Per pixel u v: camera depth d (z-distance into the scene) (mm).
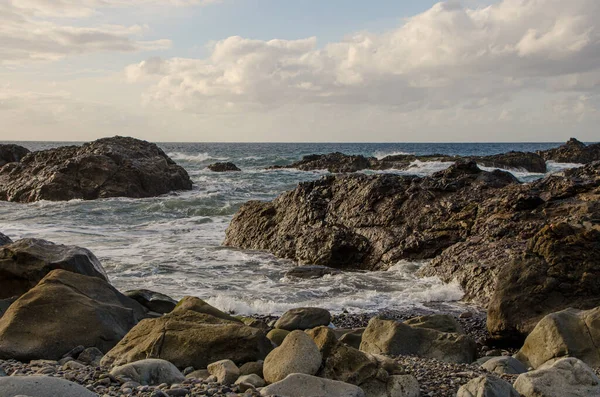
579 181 17078
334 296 14047
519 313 10664
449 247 16328
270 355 6746
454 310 12992
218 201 33000
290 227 20203
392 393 6301
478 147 178500
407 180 19906
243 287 14867
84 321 8305
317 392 5738
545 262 11359
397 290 14625
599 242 11336
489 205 17172
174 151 127562
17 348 7586
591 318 8727
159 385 5820
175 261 17891
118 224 26391
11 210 30484
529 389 6258
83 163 37438
